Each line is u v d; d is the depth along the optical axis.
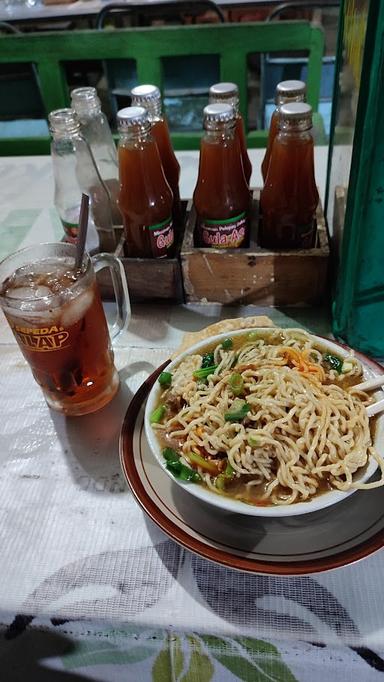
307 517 0.62
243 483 0.63
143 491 0.65
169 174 1.03
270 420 0.66
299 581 0.59
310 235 0.95
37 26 3.41
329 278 0.99
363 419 0.65
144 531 0.66
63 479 0.73
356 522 0.61
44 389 0.79
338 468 0.61
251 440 0.64
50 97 1.92
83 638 0.62
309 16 3.54
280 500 0.61
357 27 0.74
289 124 0.85
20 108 2.43
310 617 0.57
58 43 1.80
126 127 0.85
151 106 0.98
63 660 0.66
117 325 0.89
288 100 0.97
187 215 1.07
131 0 3.27
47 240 1.18
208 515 0.63
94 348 0.77
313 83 1.84
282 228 0.93
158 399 0.71
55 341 0.71
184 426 0.67
